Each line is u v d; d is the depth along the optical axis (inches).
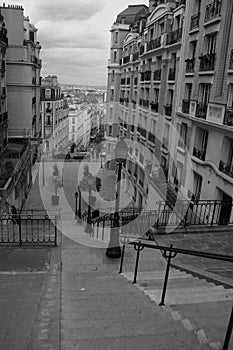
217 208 526.9
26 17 1200.2
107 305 188.9
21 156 934.4
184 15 661.3
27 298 200.5
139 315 167.8
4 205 625.9
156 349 134.0
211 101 543.8
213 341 138.6
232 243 368.5
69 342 141.3
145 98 918.4
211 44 570.6
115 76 1258.6
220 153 519.2
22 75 1102.4
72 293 222.1
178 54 707.4
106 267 331.6
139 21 1079.6
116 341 141.2
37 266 327.0
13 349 137.8
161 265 326.0
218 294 201.0
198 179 616.1
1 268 318.0
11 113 1120.2
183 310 172.1
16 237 465.1
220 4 518.0
